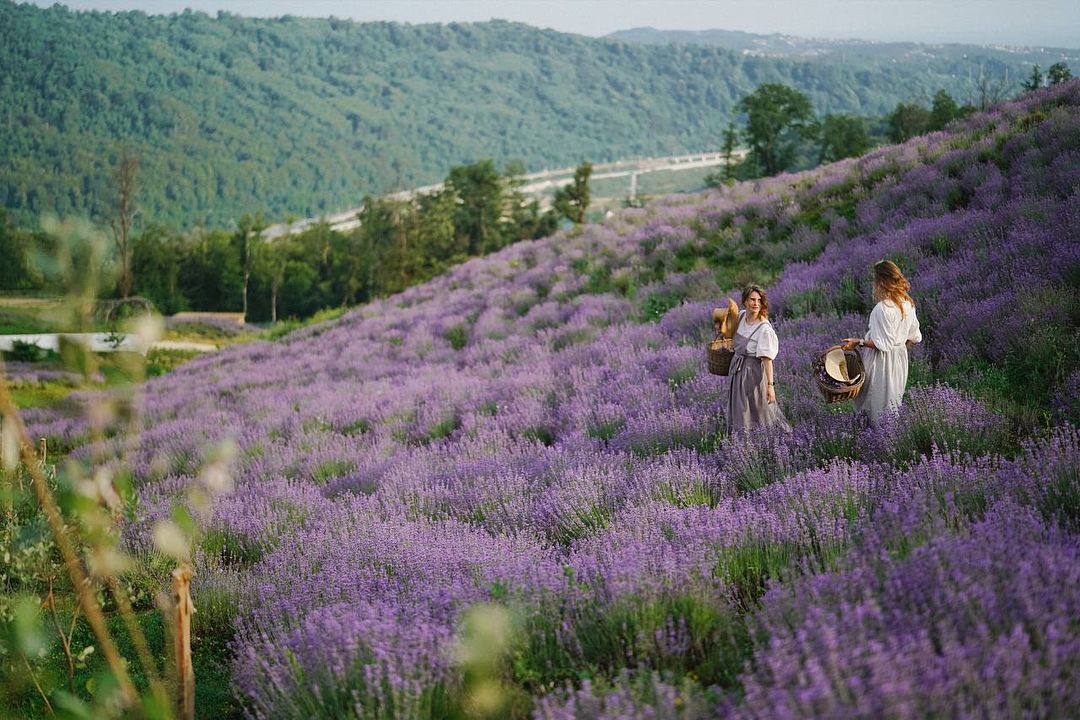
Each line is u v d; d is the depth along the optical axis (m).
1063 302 8.32
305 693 3.72
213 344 54.69
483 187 114.12
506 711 3.54
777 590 3.74
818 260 14.32
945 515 4.34
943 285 10.36
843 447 6.56
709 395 8.97
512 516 6.47
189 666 2.94
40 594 5.85
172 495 8.40
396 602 4.55
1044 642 2.85
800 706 2.69
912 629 3.10
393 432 11.41
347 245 120.81
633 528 5.28
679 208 24.42
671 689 3.11
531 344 15.52
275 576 5.87
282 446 11.23
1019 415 6.75
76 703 2.45
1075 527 4.28
